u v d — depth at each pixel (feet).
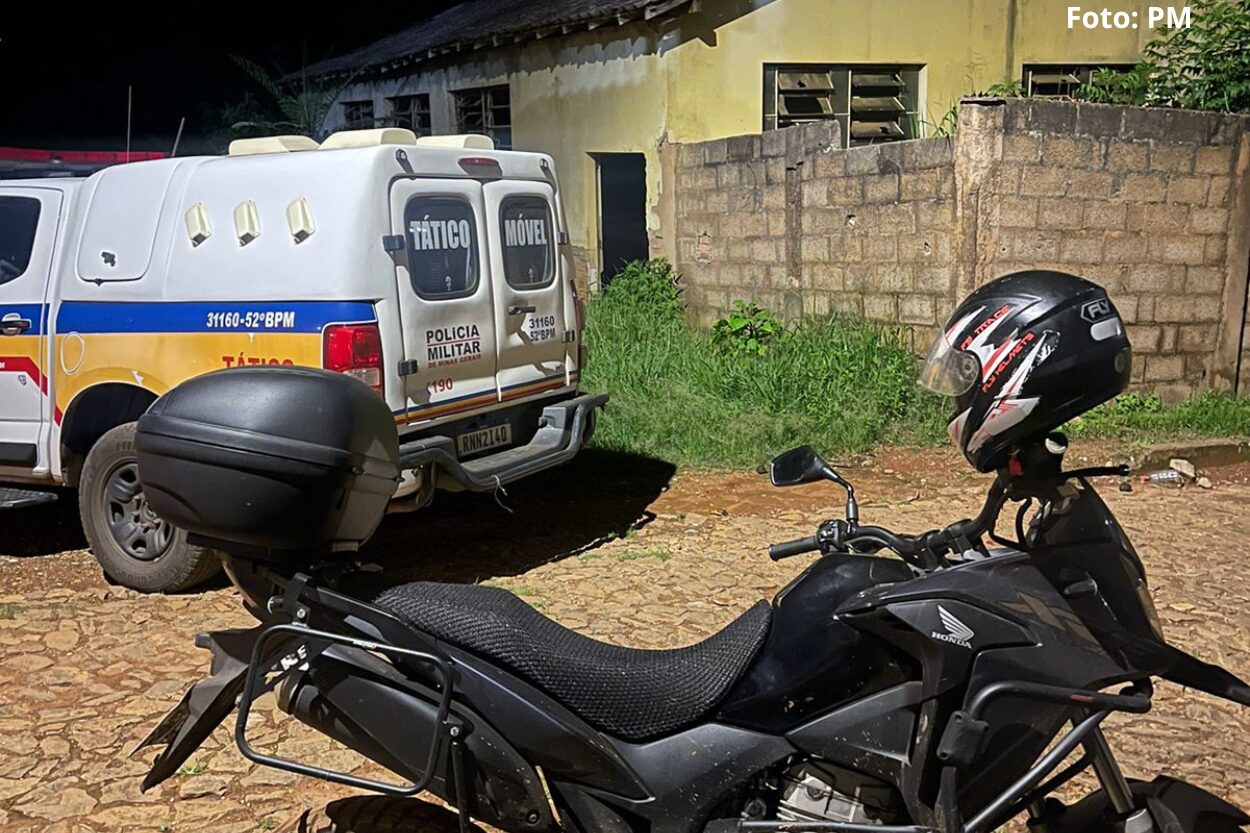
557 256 21.56
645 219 40.52
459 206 18.99
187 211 18.08
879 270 31.12
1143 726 13.87
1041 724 8.49
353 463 8.96
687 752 8.87
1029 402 8.23
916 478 25.16
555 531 21.68
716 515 22.59
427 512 22.85
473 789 8.82
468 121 50.26
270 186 17.56
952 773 8.15
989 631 8.21
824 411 28.12
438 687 8.95
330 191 17.16
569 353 21.97
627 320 35.65
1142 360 30.30
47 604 17.70
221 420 8.80
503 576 19.13
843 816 8.88
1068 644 8.28
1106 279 29.48
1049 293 8.29
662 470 25.80
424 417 18.19
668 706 8.91
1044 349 8.16
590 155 42.19
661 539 21.11
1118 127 28.63
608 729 8.93
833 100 39.75
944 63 40.19
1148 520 21.90
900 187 30.09
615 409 28.48
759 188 34.86
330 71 57.06
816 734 8.68
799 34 38.52
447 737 8.68
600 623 16.92
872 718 8.61
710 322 37.73
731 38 37.99
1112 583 8.56
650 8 36.32
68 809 11.92
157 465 8.98
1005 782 8.59
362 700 8.96
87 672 15.20
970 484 24.67
